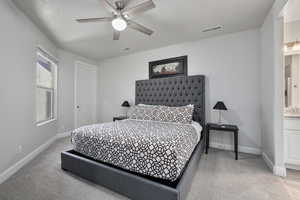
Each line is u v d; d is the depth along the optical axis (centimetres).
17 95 220
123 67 445
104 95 487
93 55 441
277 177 196
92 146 193
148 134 183
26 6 213
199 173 207
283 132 201
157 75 381
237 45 294
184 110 282
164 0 199
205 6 212
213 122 315
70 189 170
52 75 364
